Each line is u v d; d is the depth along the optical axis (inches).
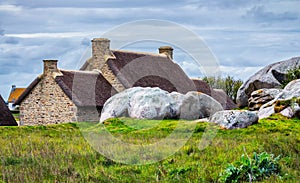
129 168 591.8
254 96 1121.4
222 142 723.4
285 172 558.3
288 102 965.8
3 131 903.1
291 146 679.7
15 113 2337.6
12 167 573.3
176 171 569.6
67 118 1418.6
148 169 588.7
